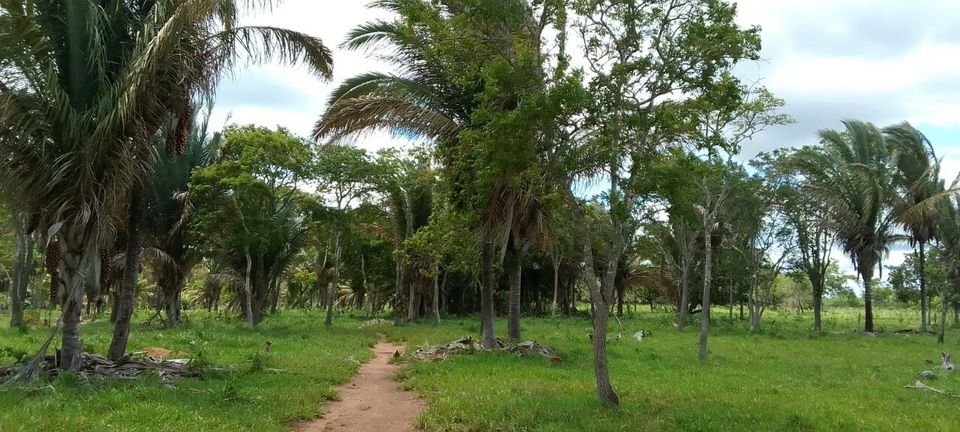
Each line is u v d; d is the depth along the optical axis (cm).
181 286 2758
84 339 1712
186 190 2572
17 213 1037
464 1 924
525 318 4297
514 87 893
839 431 829
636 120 877
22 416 714
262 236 2470
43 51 975
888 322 4872
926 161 3350
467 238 2008
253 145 2405
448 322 3538
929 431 855
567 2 912
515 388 1058
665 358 1691
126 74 987
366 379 1262
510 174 967
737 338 2627
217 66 1144
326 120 1600
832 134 3478
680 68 894
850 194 3303
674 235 3406
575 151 879
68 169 969
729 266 3725
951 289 3206
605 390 930
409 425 865
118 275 2703
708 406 959
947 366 1616
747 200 2802
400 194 3081
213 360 1326
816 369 1578
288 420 853
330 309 2897
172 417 761
